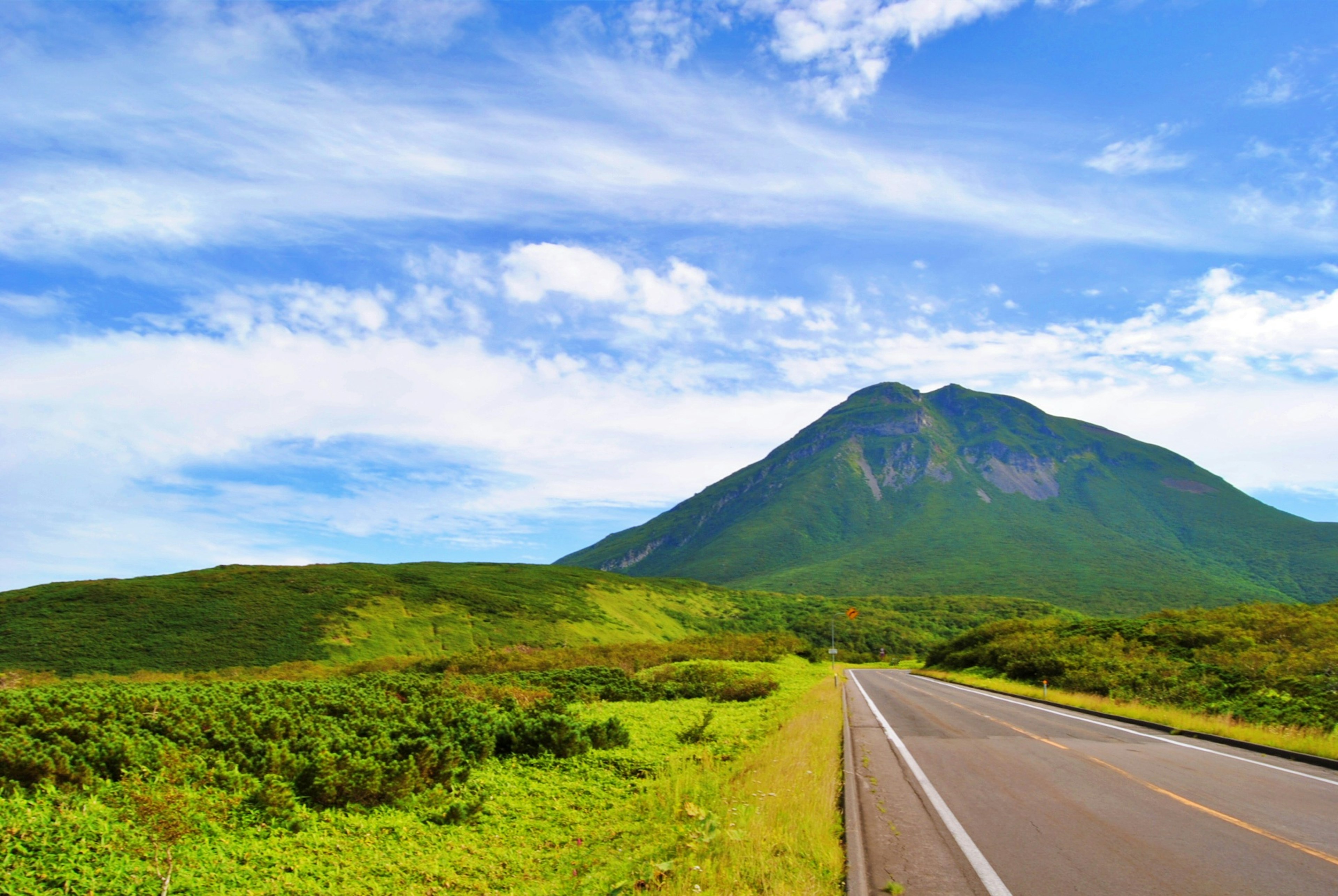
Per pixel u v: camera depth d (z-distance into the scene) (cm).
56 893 668
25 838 769
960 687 4172
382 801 1055
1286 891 658
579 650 7181
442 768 1204
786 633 11850
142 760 1110
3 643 7231
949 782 1186
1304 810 970
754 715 2234
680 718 2212
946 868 729
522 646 8662
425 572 13562
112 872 714
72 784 988
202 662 7412
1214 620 4272
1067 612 16650
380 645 8731
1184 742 1681
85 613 8175
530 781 1279
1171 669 2908
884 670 7600
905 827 894
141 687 2830
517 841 939
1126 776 1232
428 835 938
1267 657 2803
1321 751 1400
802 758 1216
